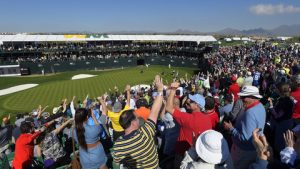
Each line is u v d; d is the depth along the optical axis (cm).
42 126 1084
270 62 3662
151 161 576
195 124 691
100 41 9862
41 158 1016
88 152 737
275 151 830
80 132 724
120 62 9400
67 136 1182
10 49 8494
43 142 958
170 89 730
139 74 7275
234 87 1509
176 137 887
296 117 834
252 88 664
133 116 574
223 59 5947
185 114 709
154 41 10344
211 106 814
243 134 661
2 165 977
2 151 1161
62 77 7706
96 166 748
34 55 8838
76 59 8675
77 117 722
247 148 672
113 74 7312
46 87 5797
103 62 9081
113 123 984
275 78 2075
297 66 2270
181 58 9200
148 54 10044
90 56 9219
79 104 2280
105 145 1127
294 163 527
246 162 681
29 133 899
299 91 1022
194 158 586
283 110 802
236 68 3972
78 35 9794
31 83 6856
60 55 9138
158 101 616
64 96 5072
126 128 572
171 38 10462
